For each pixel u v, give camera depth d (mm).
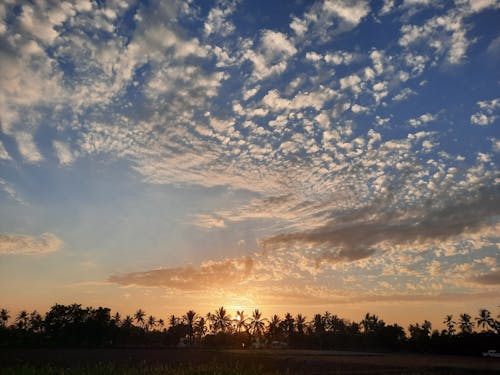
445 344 105250
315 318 166875
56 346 108812
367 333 144375
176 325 147750
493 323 128375
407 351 118875
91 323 113562
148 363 51062
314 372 43812
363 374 42438
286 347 152000
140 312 168625
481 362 66125
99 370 27484
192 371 28391
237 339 145250
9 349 93188
